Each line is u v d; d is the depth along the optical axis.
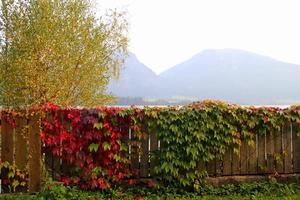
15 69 14.91
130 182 9.00
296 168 9.98
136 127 9.09
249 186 9.38
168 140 9.14
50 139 8.70
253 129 9.77
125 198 8.60
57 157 8.77
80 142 8.84
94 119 8.86
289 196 8.94
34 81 14.49
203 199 8.61
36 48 14.77
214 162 9.51
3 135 8.50
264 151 9.84
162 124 9.15
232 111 9.52
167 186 9.14
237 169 9.65
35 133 8.60
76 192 8.50
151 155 9.18
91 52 15.97
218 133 9.44
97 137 8.88
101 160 8.92
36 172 8.53
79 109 8.87
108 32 16.86
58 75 15.04
